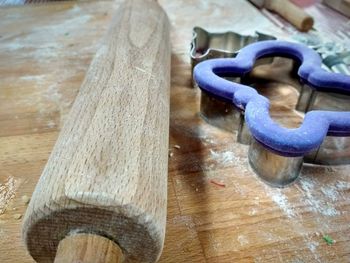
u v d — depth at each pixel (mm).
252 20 374
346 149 186
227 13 393
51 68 279
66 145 117
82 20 367
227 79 221
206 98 215
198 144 208
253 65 232
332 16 385
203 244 153
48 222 102
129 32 224
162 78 181
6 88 253
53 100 242
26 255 146
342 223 164
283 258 148
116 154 112
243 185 182
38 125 219
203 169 191
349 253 151
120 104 140
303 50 240
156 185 111
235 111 204
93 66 182
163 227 105
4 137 209
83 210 98
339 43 314
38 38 326
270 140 158
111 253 103
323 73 209
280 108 231
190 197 175
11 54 298
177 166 193
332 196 178
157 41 222
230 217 166
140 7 276
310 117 172
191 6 412
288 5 372
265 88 249
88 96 148
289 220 165
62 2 410
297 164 175
